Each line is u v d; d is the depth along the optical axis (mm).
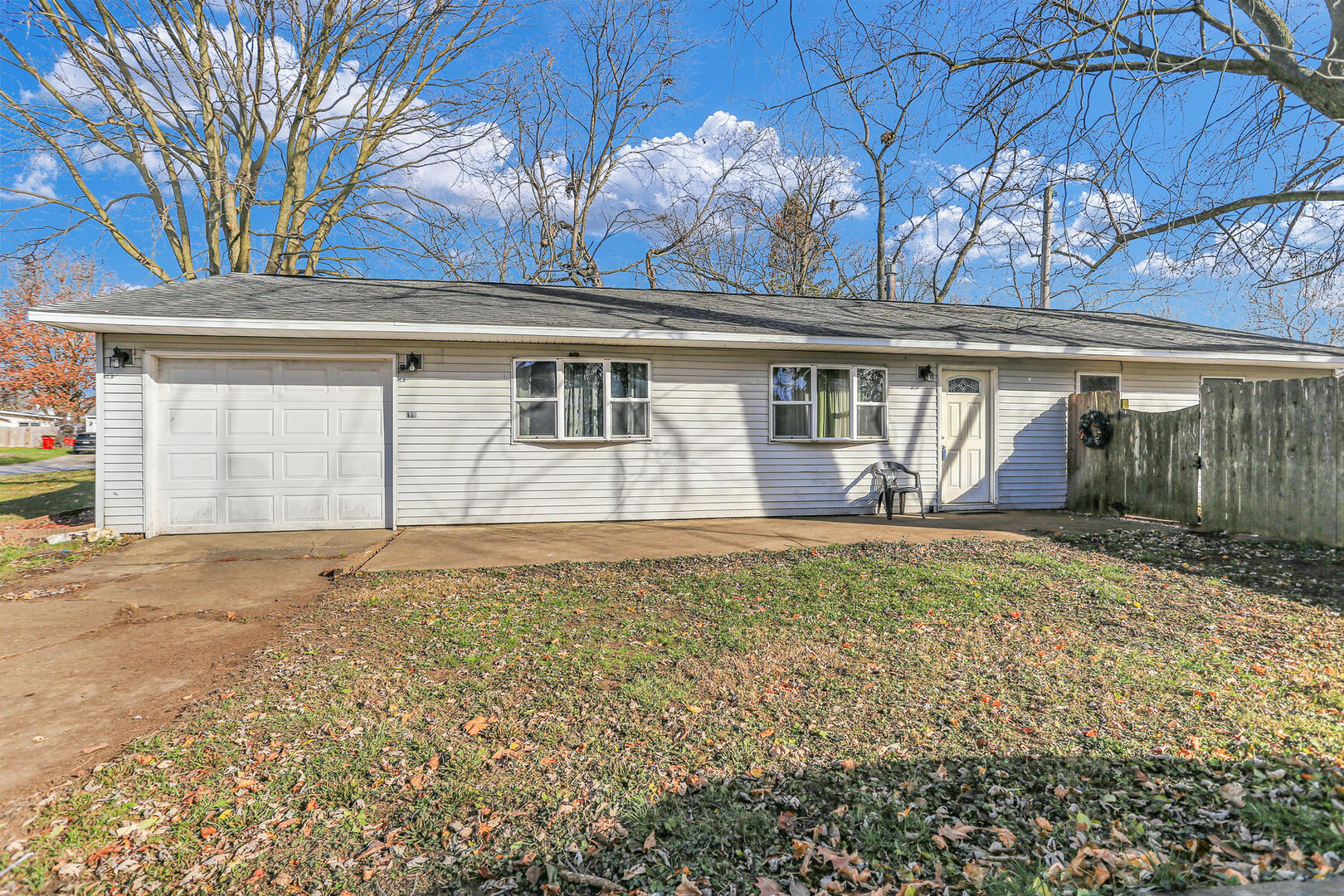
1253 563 6457
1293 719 3260
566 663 4156
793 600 5496
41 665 4164
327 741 3166
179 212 17344
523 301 10766
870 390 11016
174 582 6324
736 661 4164
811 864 2307
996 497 11383
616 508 10109
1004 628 4734
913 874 2232
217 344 8836
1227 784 2709
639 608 5340
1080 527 9172
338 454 9266
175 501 8820
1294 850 2250
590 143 23219
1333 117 6445
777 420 10664
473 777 2865
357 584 6191
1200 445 8984
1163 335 12367
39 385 30016
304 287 10508
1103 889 2115
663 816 2584
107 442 8508
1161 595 5480
